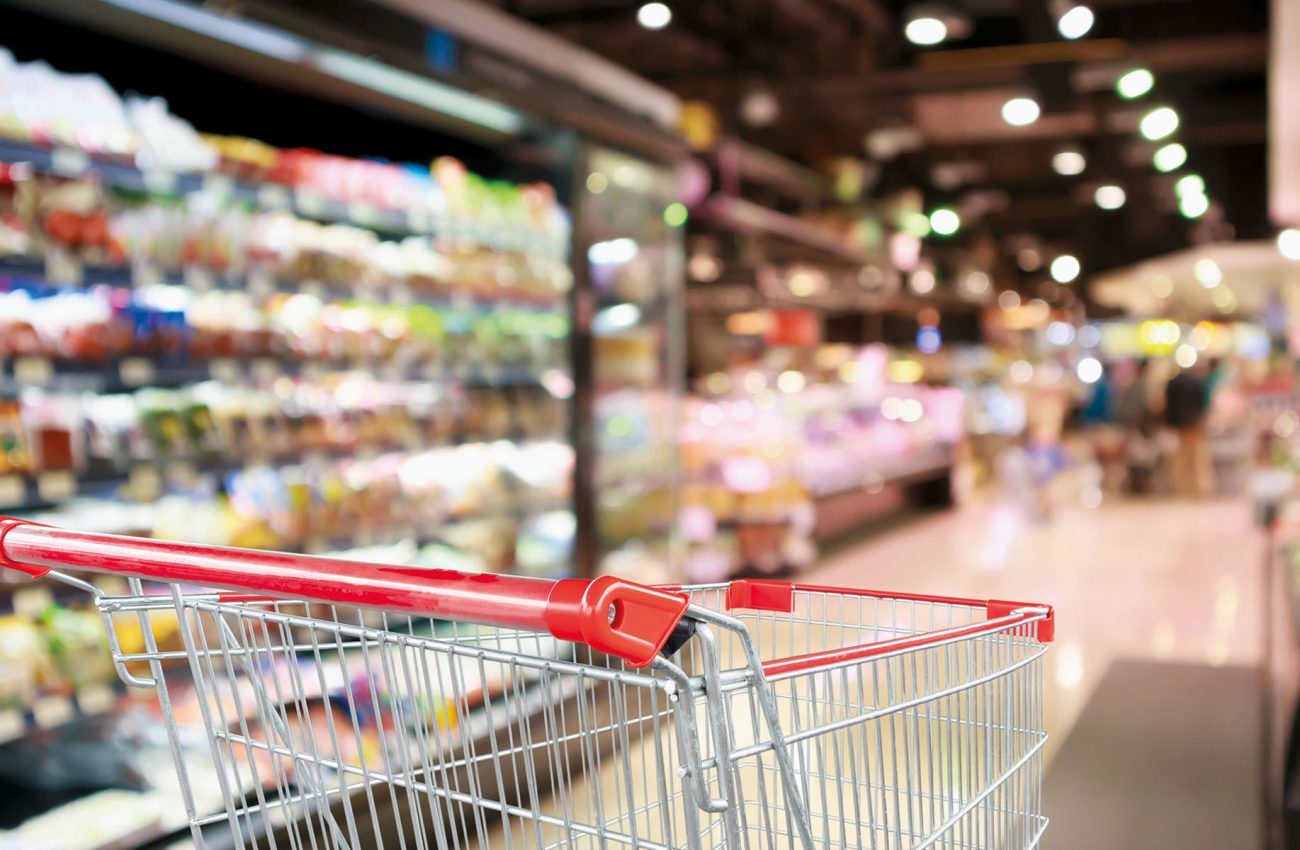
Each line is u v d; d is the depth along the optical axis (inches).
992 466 605.3
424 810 110.5
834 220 441.4
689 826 37.0
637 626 36.3
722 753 36.9
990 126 459.8
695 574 280.5
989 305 650.8
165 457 120.8
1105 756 151.9
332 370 141.9
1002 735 58.2
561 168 163.9
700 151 329.7
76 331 113.0
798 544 302.4
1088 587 280.5
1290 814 115.0
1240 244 530.9
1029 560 323.3
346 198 144.0
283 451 135.9
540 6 322.7
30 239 108.3
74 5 102.6
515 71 144.3
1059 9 296.0
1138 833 126.0
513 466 166.4
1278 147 277.7
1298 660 164.6
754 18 348.2
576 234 164.2
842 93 343.6
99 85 115.4
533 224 168.2
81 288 117.3
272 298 139.7
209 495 128.2
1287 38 191.5
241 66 121.9
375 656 126.6
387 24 124.3
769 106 352.8
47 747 110.1
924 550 342.6
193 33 111.2
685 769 37.1
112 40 133.7
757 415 307.6
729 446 295.9
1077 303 942.4
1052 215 708.7
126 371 117.0
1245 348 1102.4
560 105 153.3
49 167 109.0
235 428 130.4
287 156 137.9
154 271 119.4
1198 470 504.1
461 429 162.1
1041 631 58.2
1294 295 594.9
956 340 654.5
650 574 184.2
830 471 351.3
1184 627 232.8
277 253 134.8
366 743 114.9
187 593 54.8
